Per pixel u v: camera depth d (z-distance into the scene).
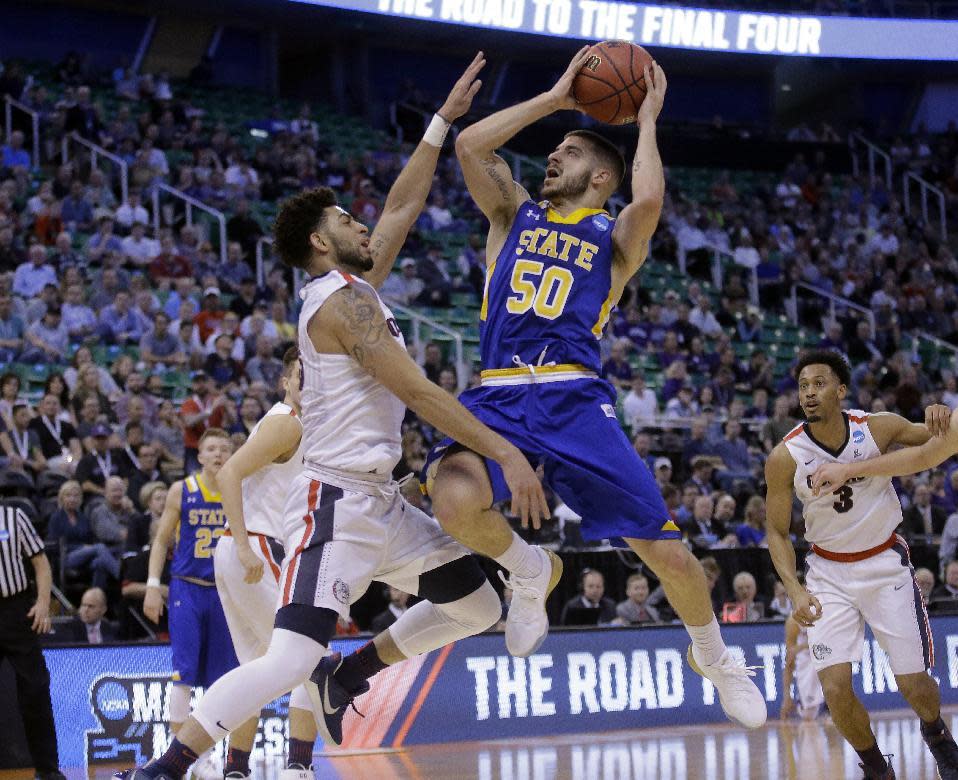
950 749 4.55
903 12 22.09
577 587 8.74
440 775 5.36
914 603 4.60
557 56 22.34
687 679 7.87
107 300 11.52
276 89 21.05
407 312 12.26
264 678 3.40
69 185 13.42
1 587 5.60
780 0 21.55
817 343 16.12
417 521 3.77
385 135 19.14
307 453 3.66
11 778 5.92
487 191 4.00
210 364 10.91
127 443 9.45
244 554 4.52
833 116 24.42
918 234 20.14
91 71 17.84
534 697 7.40
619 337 14.21
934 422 4.21
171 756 3.35
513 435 3.70
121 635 7.57
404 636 3.97
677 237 17.38
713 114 23.84
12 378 9.42
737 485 11.05
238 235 13.81
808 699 8.06
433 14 17.59
